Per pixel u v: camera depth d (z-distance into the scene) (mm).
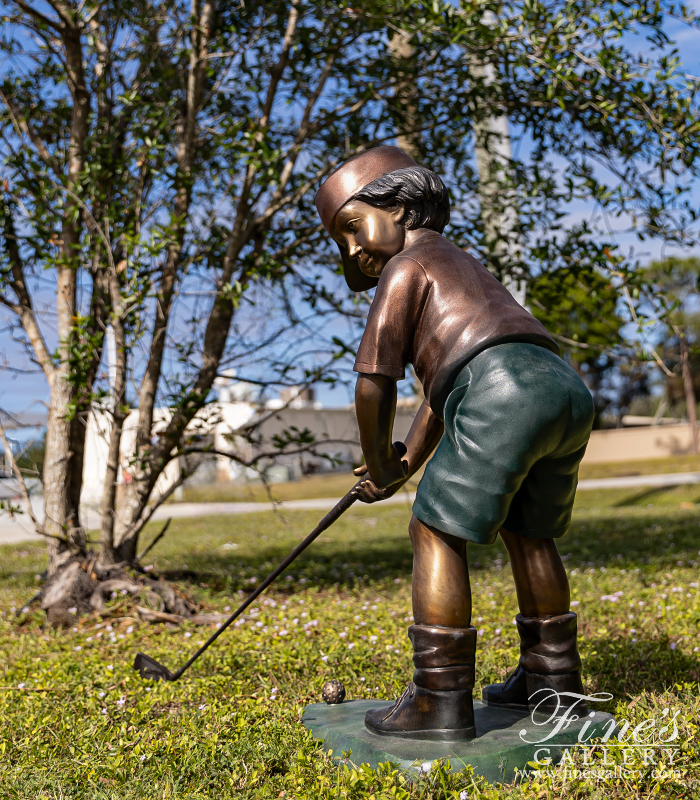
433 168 7281
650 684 3512
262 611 5746
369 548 10453
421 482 2783
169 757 2865
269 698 3584
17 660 4703
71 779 2734
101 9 6848
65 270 6555
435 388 2773
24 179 6406
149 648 4930
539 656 2957
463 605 2713
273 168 6102
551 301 6684
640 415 57031
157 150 6324
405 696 2803
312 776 2643
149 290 6121
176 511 20703
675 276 23000
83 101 6703
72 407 6043
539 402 2594
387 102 6977
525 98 6852
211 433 6789
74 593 6055
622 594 5699
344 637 4660
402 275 2799
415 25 5926
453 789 2424
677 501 16578
